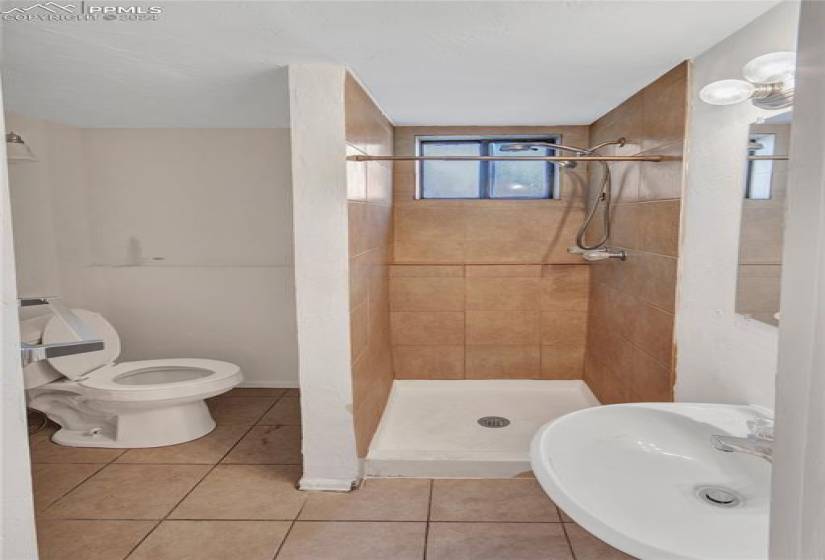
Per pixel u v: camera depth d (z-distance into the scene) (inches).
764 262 59.7
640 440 54.1
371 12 58.8
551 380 136.6
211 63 78.1
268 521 80.0
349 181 84.4
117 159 136.7
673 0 56.0
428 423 117.8
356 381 90.3
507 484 91.0
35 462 99.7
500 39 67.9
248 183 136.9
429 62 78.4
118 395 100.7
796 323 19.8
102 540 75.4
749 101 62.3
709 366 72.2
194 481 92.2
